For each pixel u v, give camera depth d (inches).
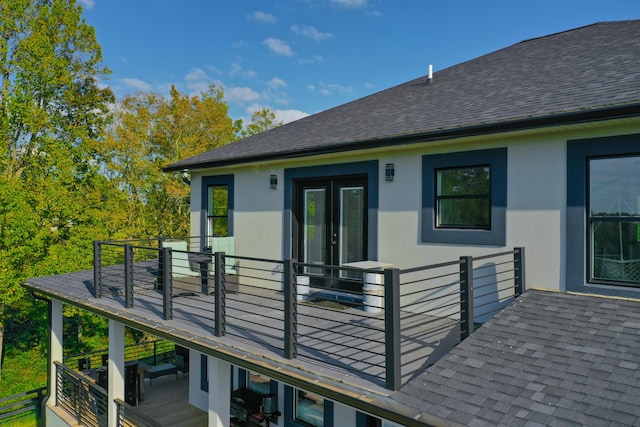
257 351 218.2
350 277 335.0
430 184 283.1
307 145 329.1
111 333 336.8
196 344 247.3
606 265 223.1
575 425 126.6
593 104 205.5
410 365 186.2
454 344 214.5
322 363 197.9
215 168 443.2
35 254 725.3
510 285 249.1
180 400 433.1
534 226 241.4
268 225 395.2
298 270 376.5
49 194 755.4
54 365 427.2
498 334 191.2
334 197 348.8
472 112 267.9
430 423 139.8
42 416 433.7
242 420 341.4
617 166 219.0
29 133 887.1
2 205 680.4
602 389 141.6
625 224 217.5
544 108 226.2
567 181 231.0
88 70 964.0
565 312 204.1
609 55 292.8
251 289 394.6
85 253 777.6
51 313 438.0
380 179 309.6
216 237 435.5
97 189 981.2
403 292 297.0
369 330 249.0
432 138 258.5
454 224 277.1
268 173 394.6
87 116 971.3
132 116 992.9
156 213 1053.8
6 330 926.4
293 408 333.1
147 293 382.9
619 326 182.9
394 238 301.4
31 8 871.1
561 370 155.9
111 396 331.9
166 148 1028.5
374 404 157.3
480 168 265.7
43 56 827.4
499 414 136.2
